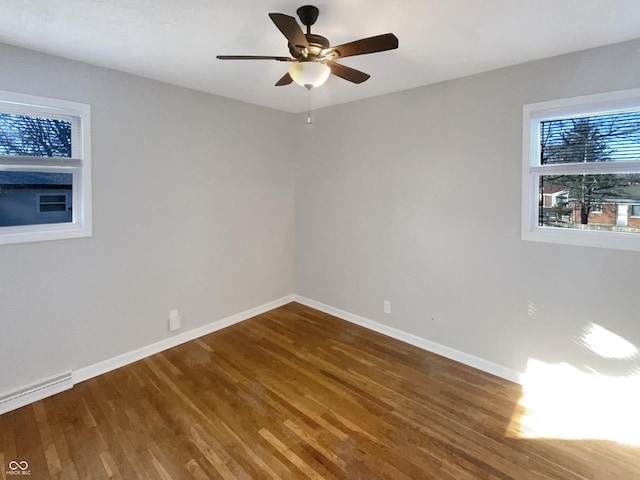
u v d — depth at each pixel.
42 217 2.57
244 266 3.93
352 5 1.78
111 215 2.83
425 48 2.29
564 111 2.41
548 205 2.61
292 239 4.48
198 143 3.37
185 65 2.66
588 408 2.40
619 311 2.29
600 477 1.83
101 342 2.84
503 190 2.71
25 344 2.47
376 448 2.04
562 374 2.54
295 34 1.64
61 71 2.49
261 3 1.78
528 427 2.21
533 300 2.63
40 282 2.51
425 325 3.28
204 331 3.58
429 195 3.15
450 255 3.06
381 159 3.48
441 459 1.96
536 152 2.60
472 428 2.21
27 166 2.44
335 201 3.96
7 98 2.28
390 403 2.46
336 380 2.75
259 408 2.40
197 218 3.43
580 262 2.41
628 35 2.09
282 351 3.23
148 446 2.04
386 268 3.54
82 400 2.48
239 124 3.71
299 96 3.50
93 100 2.66
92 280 2.76
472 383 2.72
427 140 3.11
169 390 2.61
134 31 2.10
